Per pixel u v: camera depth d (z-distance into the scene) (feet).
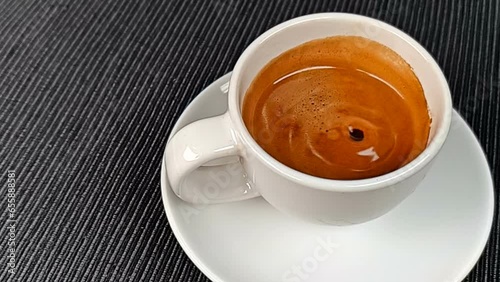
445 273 0.54
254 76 0.57
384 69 0.59
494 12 0.82
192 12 0.84
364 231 0.57
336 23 0.57
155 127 0.72
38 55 0.79
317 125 0.58
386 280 0.54
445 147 0.62
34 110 0.74
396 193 0.49
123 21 0.83
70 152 0.70
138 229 0.64
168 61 0.79
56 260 0.62
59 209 0.65
